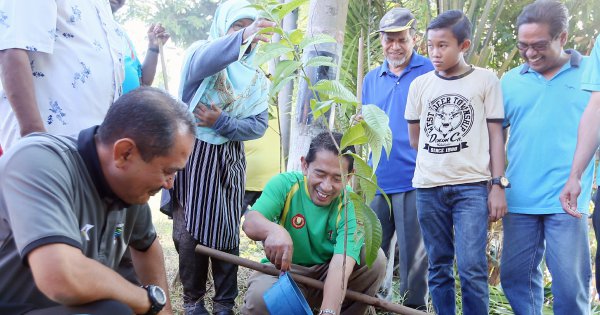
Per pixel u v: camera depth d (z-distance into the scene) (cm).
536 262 313
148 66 378
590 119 281
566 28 297
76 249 179
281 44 215
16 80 225
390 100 381
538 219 309
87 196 191
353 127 211
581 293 296
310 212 290
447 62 319
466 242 312
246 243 530
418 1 532
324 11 367
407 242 370
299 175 295
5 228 186
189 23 1413
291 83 507
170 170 187
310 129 368
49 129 236
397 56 377
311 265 299
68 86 239
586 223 299
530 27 294
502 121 316
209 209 312
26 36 226
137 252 238
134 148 181
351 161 276
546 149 302
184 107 190
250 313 282
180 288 382
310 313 238
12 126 240
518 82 314
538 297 316
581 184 296
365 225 227
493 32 516
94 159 188
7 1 227
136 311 196
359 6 490
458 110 319
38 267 173
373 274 294
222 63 302
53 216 177
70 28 241
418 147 338
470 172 314
